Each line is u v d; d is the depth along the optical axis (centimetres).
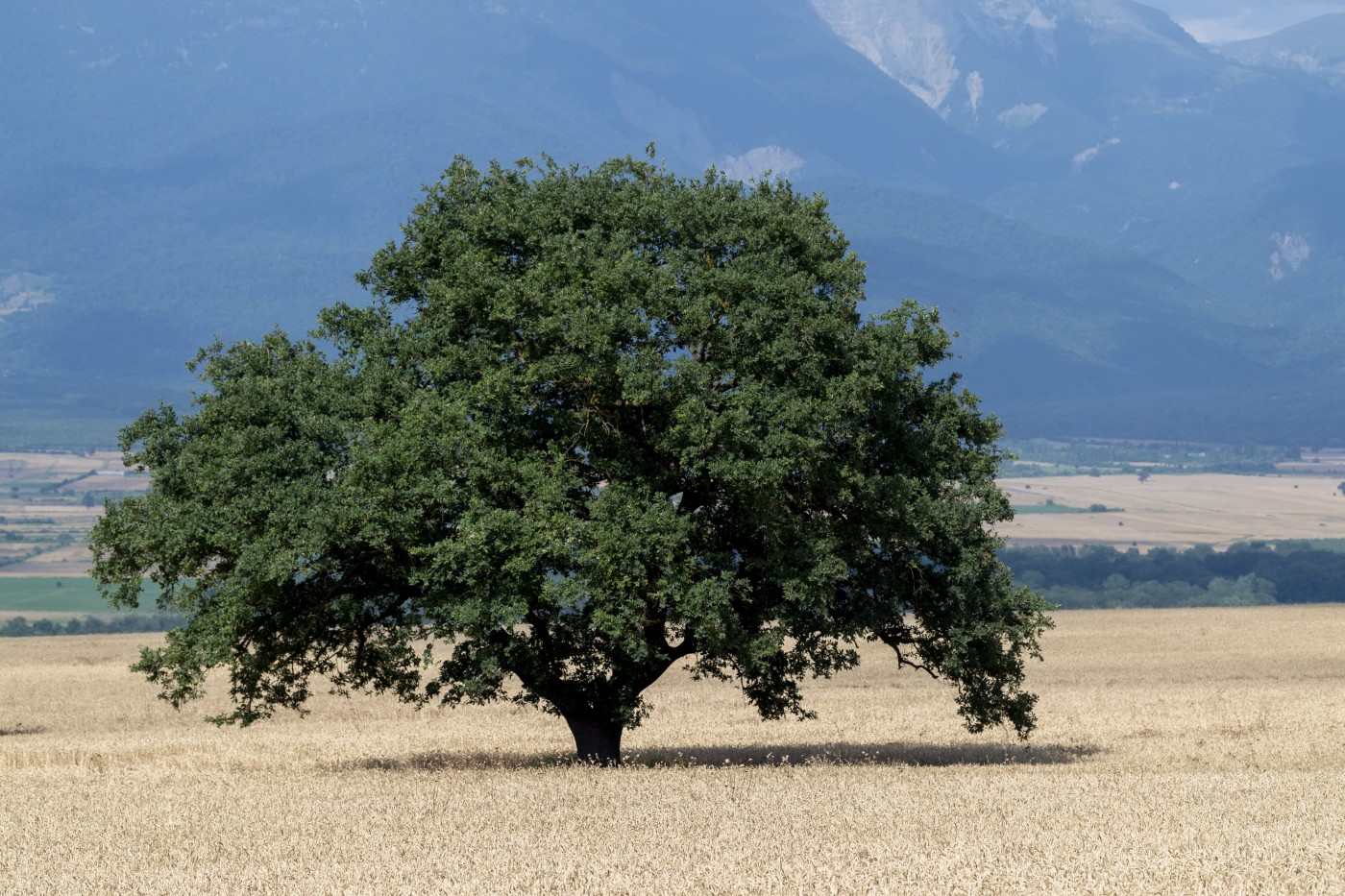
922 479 6303
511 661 6088
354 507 5788
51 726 10031
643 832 4597
